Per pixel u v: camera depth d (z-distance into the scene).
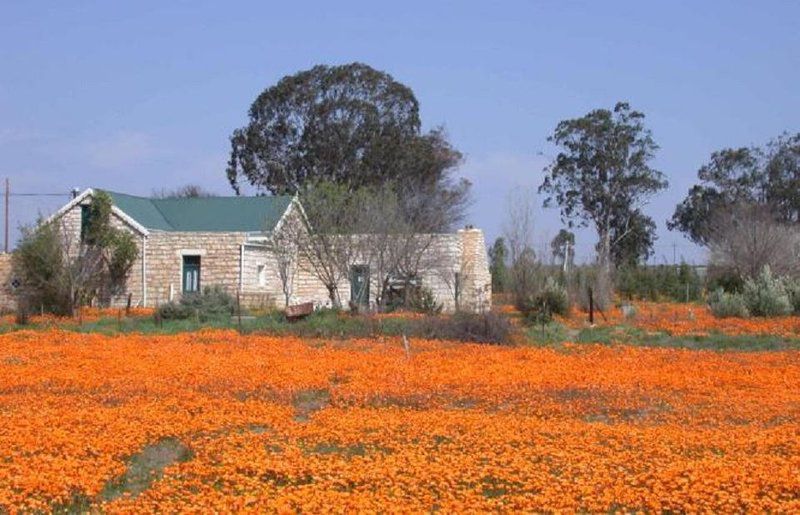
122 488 13.45
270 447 15.51
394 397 20.42
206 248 51.38
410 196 62.09
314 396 21.14
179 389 21.06
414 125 81.75
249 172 81.94
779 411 19.14
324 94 79.62
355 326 34.94
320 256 46.91
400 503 12.02
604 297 47.16
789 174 89.31
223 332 34.28
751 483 13.05
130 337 32.97
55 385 21.67
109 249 51.22
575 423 17.66
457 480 13.34
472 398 20.55
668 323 39.97
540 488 12.97
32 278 46.41
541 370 24.55
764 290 44.34
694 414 18.92
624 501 12.35
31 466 13.55
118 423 16.75
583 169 84.62
